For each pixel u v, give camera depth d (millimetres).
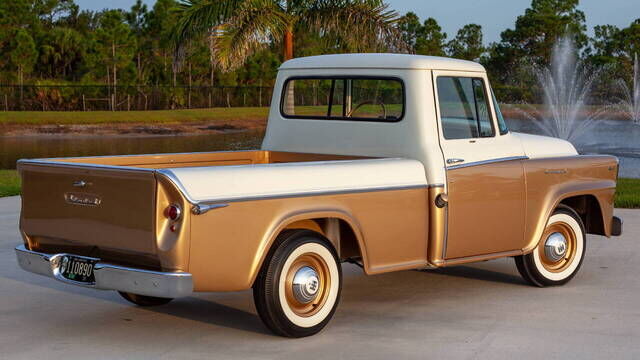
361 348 5250
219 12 17734
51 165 5336
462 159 6289
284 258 5273
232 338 5500
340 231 5941
